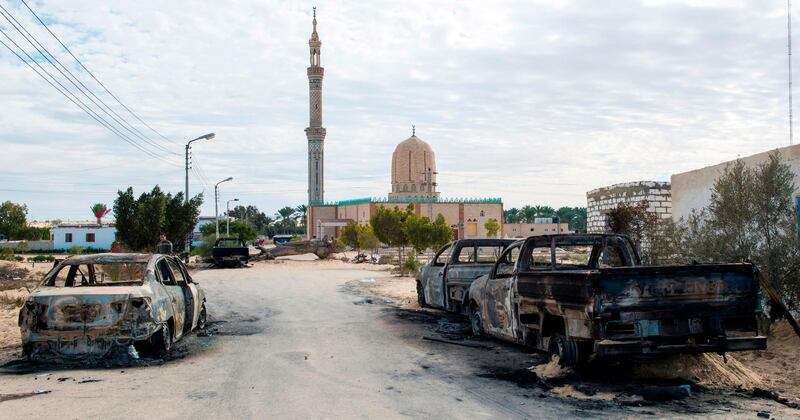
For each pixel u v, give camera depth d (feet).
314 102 324.60
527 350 34.24
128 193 102.89
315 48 325.01
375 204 294.25
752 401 23.32
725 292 25.31
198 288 41.60
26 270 108.68
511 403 23.16
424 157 320.70
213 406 22.66
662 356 26.81
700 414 21.56
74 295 29.73
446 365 30.37
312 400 23.57
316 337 39.34
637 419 20.98
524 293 30.89
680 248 42.06
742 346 25.16
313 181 326.24
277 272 113.29
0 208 275.59
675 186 53.72
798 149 38.60
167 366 30.25
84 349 29.86
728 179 38.06
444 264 51.78
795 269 33.99
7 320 45.78
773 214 35.70
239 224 335.06
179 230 109.19
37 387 25.71
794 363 29.22
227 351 34.37
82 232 257.14
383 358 32.27
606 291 24.48
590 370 27.94
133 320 29.96
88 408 22.33
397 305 58.03
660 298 24.80
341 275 103.50
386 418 21.15
